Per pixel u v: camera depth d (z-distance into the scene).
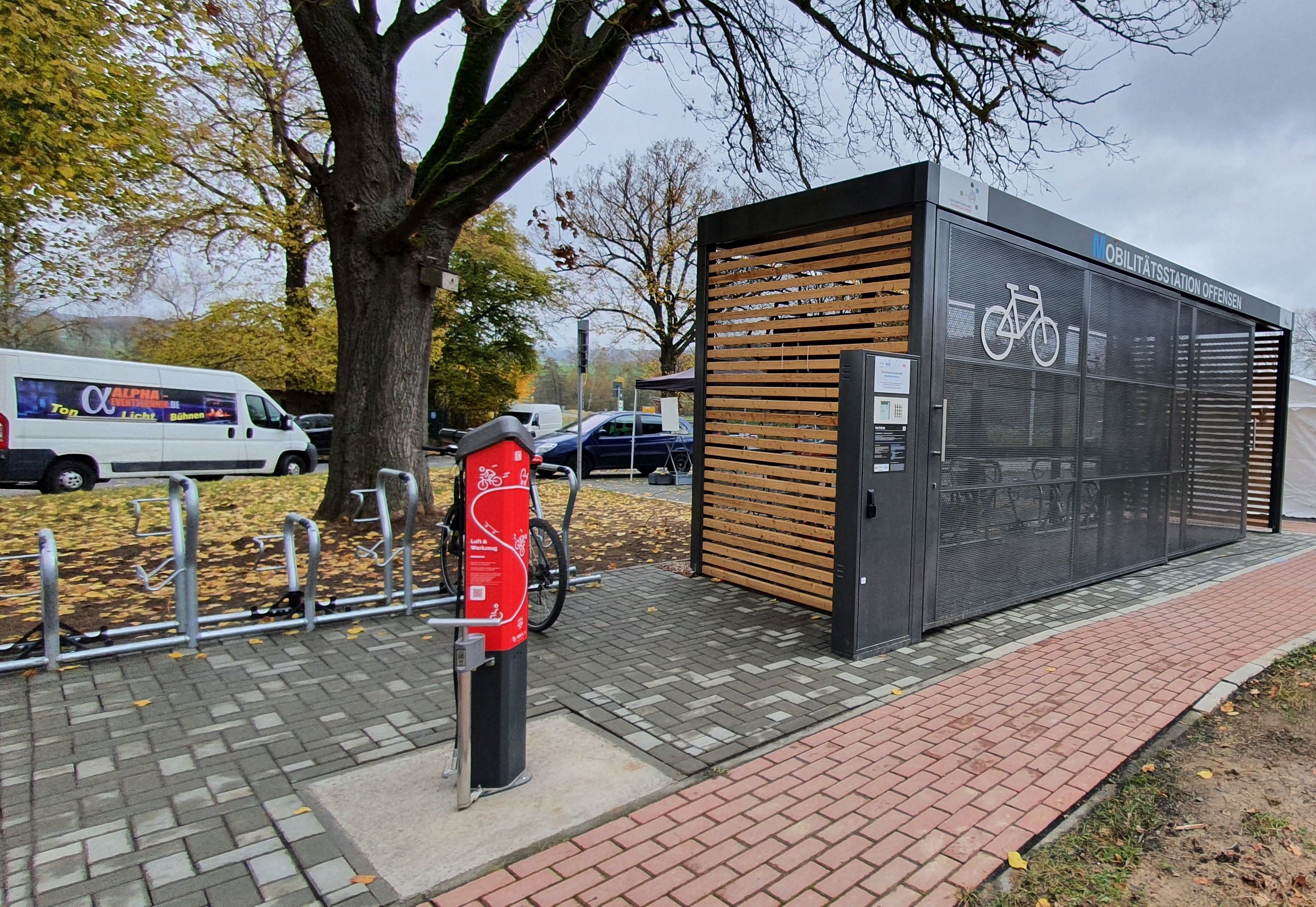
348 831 2.58
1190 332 8.02
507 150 6.73
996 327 5.41
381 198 7.80
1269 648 4.87
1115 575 7.09
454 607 5.44
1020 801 2.88
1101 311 6.58
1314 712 3.84
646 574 6.65
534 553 5.05
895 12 6.85
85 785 2.87
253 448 14.50
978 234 5.19
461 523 3.02
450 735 3.37
